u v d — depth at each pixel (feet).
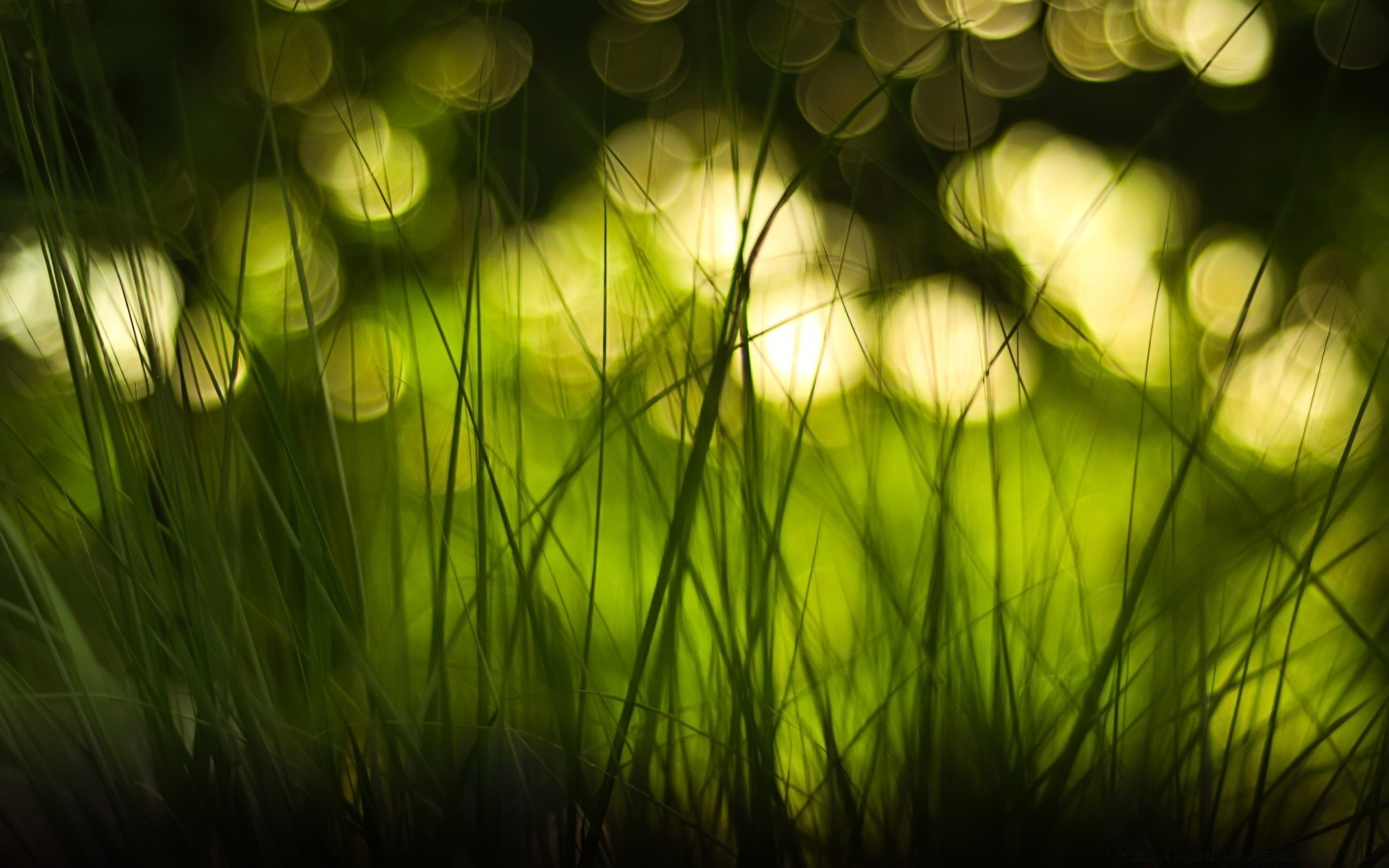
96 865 5.14
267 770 5.12
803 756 5.29
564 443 5.75
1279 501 5.47
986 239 5.35
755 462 5.23
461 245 5.63
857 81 9.10
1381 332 6.04
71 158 5.44
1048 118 14.19
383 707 5.10
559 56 11.85
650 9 9.61
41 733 5.22
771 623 5.25
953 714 5.20
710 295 5.52
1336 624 5.51
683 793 5.28
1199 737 5.19
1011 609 5.49
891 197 5.55
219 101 10.55
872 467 5.53
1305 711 5.31
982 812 5.15
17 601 5.55
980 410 5.86
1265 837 5.21
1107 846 5.16
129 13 9.74
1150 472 5.98
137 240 5.21
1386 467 5.45
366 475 5.69
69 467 6.17
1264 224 12.71
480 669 5.16
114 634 5.27
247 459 5.29
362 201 5.40
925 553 5.49
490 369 5.60
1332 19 13.07
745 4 9.81
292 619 5.24
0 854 5.17
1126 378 5.33
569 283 6.16
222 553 5.17
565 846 5.11
